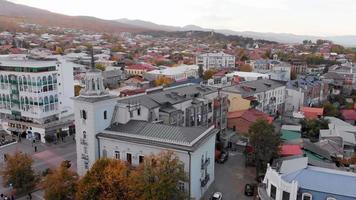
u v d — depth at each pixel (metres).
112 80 169.62
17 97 97.12
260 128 68.19
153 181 48.53
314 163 66.56
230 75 153.38
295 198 45.84
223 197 61.25
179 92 86.12
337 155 79.25
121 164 53.00
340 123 105.56
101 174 50.97
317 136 98.00
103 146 63.38
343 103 149.12
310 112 117.06
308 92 141.88
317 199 45.50
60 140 94.25
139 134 60.22
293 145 77.62
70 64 104.25
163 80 160.88
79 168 67.00
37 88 93.06
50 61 97.69
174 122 74.56
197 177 58.62
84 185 50.38
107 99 64.38
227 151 83.88
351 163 74.06
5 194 61.88
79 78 150.62
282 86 131.38
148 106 71.81
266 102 121.44
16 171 57.97
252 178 69.50
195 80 157.12
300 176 48.72
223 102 94.44
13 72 95.56
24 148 87.56
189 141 56.25
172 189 48.16
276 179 48.75
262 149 67.62
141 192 48.50
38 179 61.53
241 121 95.31
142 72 198.62
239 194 62.56
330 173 49.19
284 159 65.25
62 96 102.44
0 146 88.56
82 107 63.22
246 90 113.56
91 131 63.12
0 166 72.56
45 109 96.25
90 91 63.81
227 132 95.00
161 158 49.41
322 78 173.62
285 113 128.12
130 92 117.38
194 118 82.31
